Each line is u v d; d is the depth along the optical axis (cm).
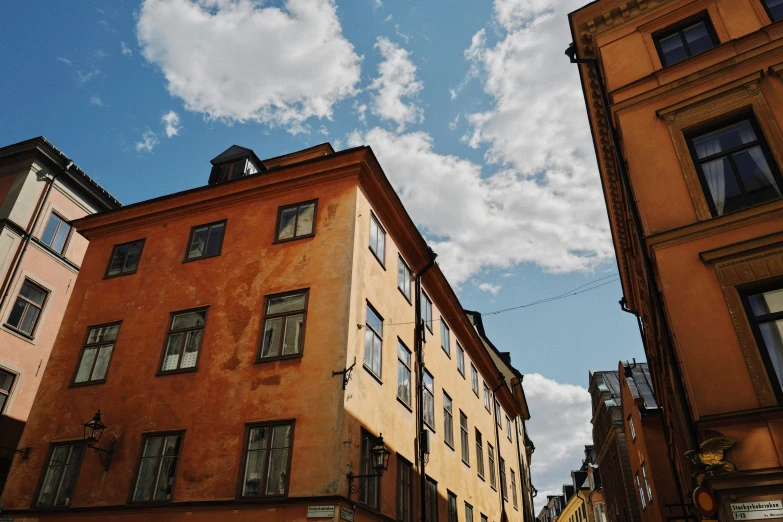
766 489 742
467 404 2191
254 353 1299
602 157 1619
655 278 1057
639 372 3125
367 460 1226
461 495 1852
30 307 2086
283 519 1060
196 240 1592
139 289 1560
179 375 1343
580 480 5247
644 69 1270
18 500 1307
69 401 1423
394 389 1473
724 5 1235
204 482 1168
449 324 2192
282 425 1184
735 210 973
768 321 873
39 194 2166
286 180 1552
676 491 2272
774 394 813
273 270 1418
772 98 1042
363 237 1450
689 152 1085
